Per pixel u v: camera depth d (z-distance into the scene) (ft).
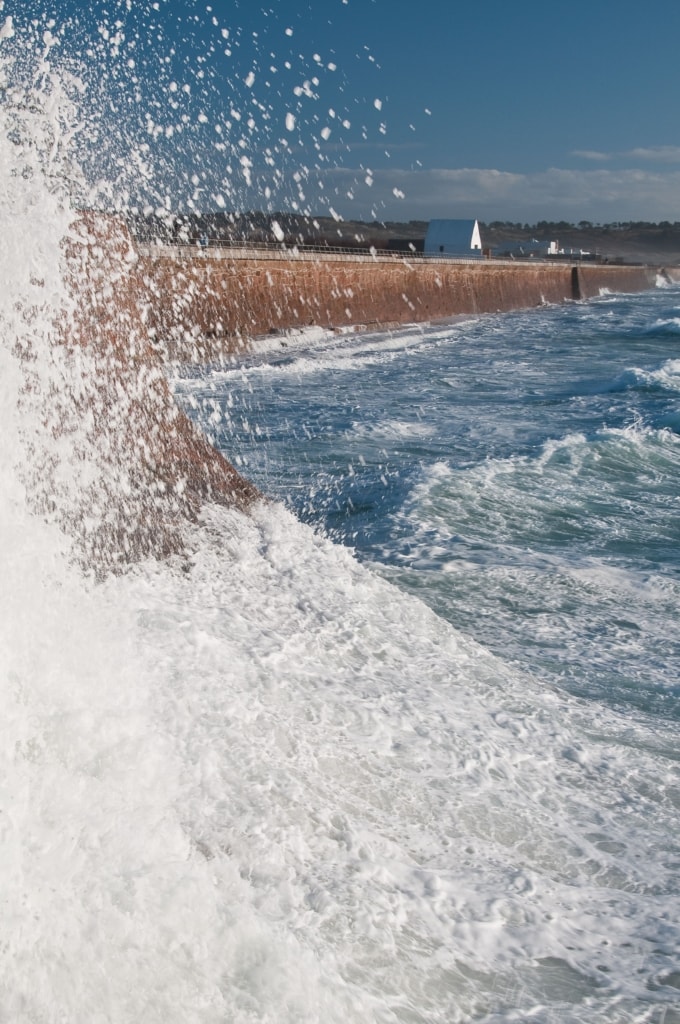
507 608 24.14
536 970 9.97
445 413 58.49
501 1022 9.05
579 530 32.14
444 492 35.04
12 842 7.75
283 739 12.66
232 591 17.63
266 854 9.98
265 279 102.47
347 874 10.33
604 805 14.23
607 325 146.30
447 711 15.74
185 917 7.97
